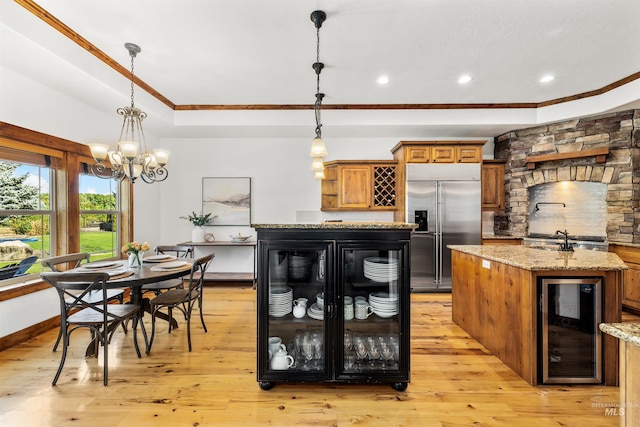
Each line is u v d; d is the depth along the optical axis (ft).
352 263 6.35
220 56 8.78
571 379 6.49
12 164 8.63
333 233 6.07
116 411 5.65
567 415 5.60
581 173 12.37
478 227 13.34
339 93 11.59
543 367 6.49
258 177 15.74
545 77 10.18
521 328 6.79
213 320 10.31
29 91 8.57
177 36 7.77
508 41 7.99
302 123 13.12
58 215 9.95
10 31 6.38
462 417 5.55
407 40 7.95
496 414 5.63
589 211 12.59
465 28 7.42
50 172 9.77
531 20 7.10
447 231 13.33
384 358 6.34
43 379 6.65
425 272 13.37
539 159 13.16
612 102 10.91
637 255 10.36
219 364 7.38
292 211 15.71
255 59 8.95
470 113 12.98
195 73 9.88
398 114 13.03
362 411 5.71
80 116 10.41
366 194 14.33
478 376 6.89
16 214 8.73
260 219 15.72
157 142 15.23
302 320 6.43
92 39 7.93
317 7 6.64
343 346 6.15
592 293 6.52
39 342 8.43
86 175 11.26
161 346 8.35
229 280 14.10
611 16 6.91
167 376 6.84
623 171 11.41
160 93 11.65
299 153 15.66
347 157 15.51
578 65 9.31
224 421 5.43
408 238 6.08
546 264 6.56
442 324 9.98
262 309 6.15
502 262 7.23
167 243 15.62
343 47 8.29
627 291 10.65
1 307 7.93
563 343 6.58
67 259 8.79
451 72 9.78
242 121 13.14
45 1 6.48
